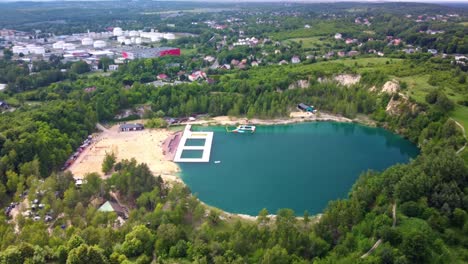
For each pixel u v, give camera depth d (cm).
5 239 15488
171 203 19050
